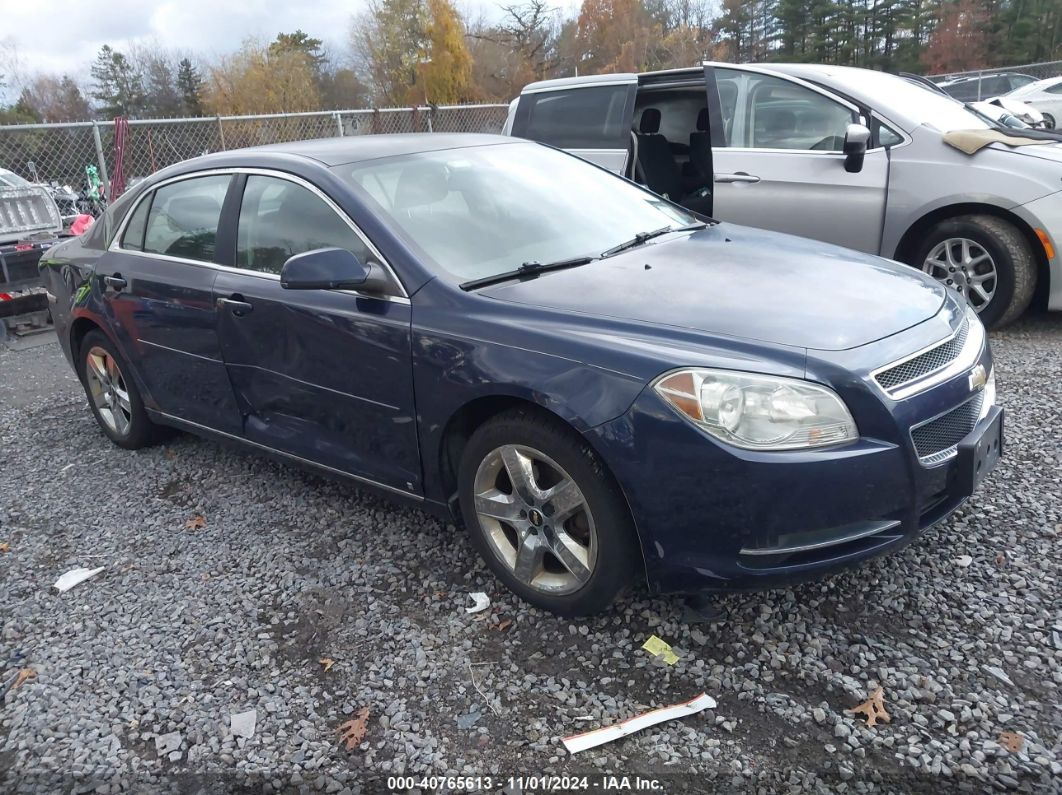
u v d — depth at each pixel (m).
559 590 2.88
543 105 6.96
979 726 2.31
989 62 50.66
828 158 5.70
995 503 3.45
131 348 4.38
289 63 50.81
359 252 3.29
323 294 3.36
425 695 2.62
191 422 4.27
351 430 3.40
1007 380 4.85
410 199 3.46
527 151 4.20
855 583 2.99
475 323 2.90
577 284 3.04
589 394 2.59
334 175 3.48
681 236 3.73
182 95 55.78
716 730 2.38
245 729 2.53
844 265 3.23
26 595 3.40
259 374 3.69
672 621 2.86
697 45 51.81
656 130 7.09
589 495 2.67
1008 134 5.74
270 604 3.19
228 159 3.99
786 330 2.61
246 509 4.01
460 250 3.28
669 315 2.74
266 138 12.84
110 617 3.19
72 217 10.83
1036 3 49.25
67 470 4.69
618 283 3.03
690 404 2.46
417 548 3.50
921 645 2.66
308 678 2.74
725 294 2.89
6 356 7.55
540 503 2.83
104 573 3.53
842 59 55.97
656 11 56.66
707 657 2.68
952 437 2.67
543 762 2.32
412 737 2.45
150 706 2.66
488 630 2.92
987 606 2.82
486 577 3.24
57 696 2.75
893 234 5.61
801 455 2.41
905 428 2.48
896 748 2.26
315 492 4.12
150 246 4.30
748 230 3.93
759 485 2.41
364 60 49.06
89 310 4.55
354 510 3.89
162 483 4.39
